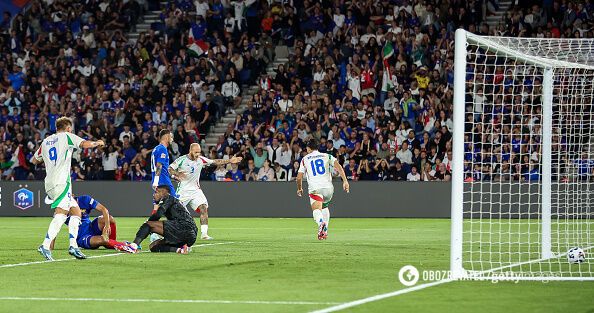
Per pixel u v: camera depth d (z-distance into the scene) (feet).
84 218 97.60
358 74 195.52
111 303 56.70
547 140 89.71
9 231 139.23
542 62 88.58
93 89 210.18
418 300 56.95
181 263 82.33
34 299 58.75
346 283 66.33
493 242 112.68
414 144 182.19
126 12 228.43
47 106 206.59
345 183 113.09
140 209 185.88
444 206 176.45
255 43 210.79
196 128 198.29
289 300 57.41
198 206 117.50
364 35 203.72
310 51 205.46
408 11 202.28
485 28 198.49
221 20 214.48
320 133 186.80
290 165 185.26
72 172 195.52
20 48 225.76
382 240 114.62
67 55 218.59
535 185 172.65
